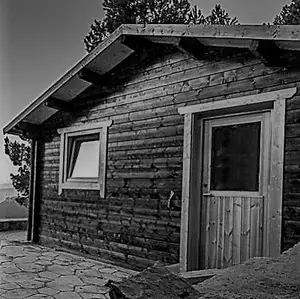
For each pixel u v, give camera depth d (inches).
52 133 286.7
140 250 208.2
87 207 248.5
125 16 364.8
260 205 161.3
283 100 153.7
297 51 149.9
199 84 186.4
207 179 183.8
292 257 94.0
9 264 207.9
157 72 208.7
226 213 174.4
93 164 253.3
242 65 169.8
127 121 224.2
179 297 60.4
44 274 187.0
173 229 190.5
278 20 373.1
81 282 173.6
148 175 207.3
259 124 166.4
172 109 198.1
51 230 279.3
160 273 67.3
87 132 254.2
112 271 201.9
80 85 245.0
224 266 173.0
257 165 164.7
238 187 171.0
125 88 227.6
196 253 183.8
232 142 175.6
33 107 263.9
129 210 217.3
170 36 175.3
